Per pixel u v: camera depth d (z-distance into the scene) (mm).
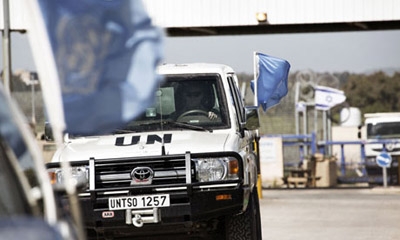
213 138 22156
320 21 50000
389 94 138625
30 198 9289
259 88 37781
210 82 23422
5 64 37250
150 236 22828
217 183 21219
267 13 50000
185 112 23188
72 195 9430
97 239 22203
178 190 21156
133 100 11023
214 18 50094
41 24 9242
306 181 58031
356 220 34750
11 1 47031
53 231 8438
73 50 10891
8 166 9680
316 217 36250
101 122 10930
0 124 9695
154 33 11133
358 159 70062
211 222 22953
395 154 59406
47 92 9234
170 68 23609
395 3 49625
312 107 66312
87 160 21391
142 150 21531
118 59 11008
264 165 59562
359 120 73750
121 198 21172
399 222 33781
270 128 83000
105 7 11023
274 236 29750
